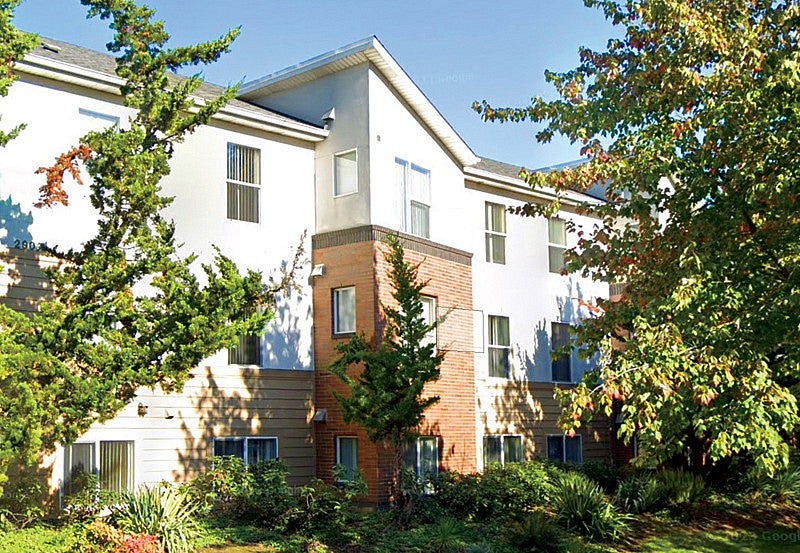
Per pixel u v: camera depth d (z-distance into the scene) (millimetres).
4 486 15828
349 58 21891
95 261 15211
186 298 15305
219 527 16906
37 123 17375
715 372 10625
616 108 13859
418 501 19281
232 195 20656
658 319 11328
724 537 20359
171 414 18922
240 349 20391
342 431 21062
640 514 21562
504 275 27109
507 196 27625
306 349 21609
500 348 26641
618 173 13148
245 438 20188
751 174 12023
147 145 16203
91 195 15898
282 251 21438
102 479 17719
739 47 12523
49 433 14164
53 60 17359
